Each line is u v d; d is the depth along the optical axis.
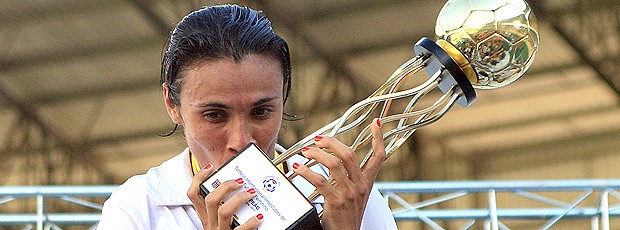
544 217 13.42
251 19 3.82
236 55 3.75
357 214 3.78
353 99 24.19
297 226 3.66
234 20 3.80
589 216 13.27
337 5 22.11
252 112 3.81
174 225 4.10
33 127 25.11
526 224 27.08
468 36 3.76
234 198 3.69
